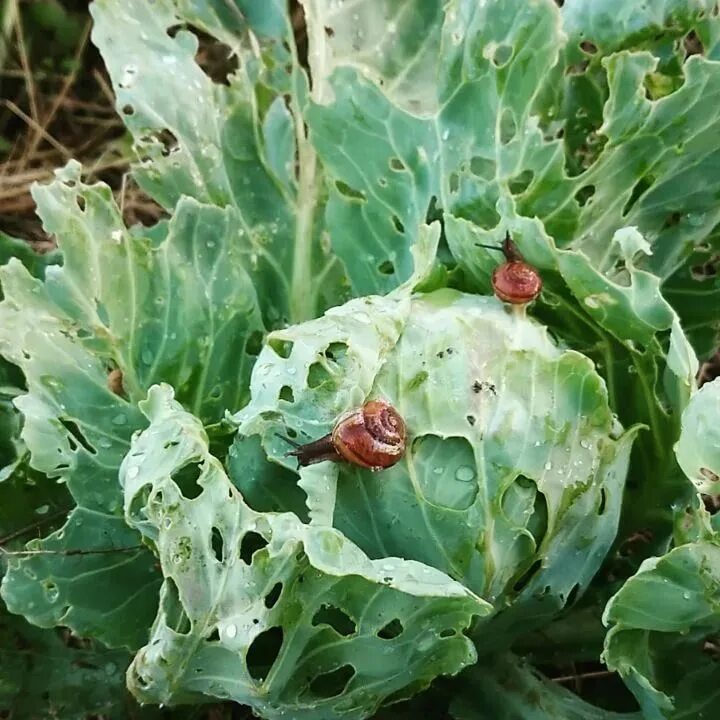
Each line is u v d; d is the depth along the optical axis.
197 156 0.45
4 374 0.44
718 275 0.45
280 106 0.48
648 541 0.43
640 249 0.36
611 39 0.42
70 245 0.39
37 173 0.68
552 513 0.36
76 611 0.39
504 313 0.37
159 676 0.33
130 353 0.40
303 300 0.47
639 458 0.41
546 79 0.42
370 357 0.35
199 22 0.47
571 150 0.44
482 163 0.41
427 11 0.48
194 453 0.33
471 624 0.36
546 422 0.36
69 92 0.72
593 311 0.38
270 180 0.48
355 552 0.31
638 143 0.40
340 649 0.33
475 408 0.35
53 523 0.43
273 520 0.31
